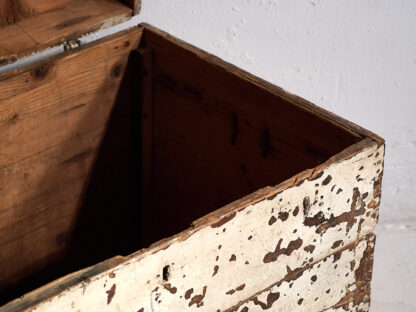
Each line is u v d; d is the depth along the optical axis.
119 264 1.29
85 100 1.85
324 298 1.66
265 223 1.45
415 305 2.30
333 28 2.18
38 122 1.80
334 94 2.29
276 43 2.16
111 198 2.01
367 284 1.74
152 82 1.91
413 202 2.52
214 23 2.08
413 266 2.40
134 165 2.00
